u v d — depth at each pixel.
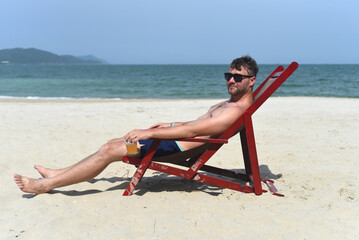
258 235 2.84
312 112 10.27
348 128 7.68
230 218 3.15
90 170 3.60
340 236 2.83
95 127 7.86
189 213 3.25
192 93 22.62
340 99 14.80
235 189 3.80
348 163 5.00
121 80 39.16
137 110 10.98
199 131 3.44
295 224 3.04
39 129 7.57
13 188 4.05
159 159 3.74
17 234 2.87
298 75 51.56
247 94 3.68
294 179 4.34
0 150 5.80
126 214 3.22
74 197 3.68
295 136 6.88
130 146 3.38
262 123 8.38
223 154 5.74
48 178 3.69
